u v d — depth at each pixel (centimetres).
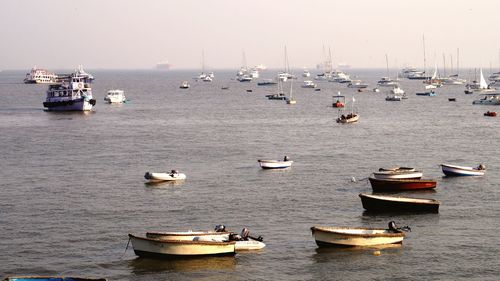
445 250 11838
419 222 13588
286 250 11869
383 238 12000
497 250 11806
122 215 14275
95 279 9669
